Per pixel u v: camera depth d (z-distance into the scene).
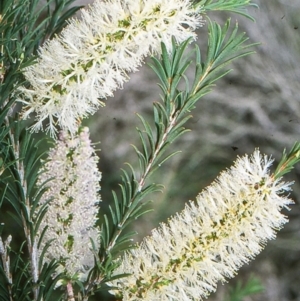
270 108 1.29
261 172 0.42
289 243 1.20
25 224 0.40
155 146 0.41
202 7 0.41
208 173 1.23
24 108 0.41
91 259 0.41
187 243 0.42
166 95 0.41
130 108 1.21
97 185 0.41
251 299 1.13
